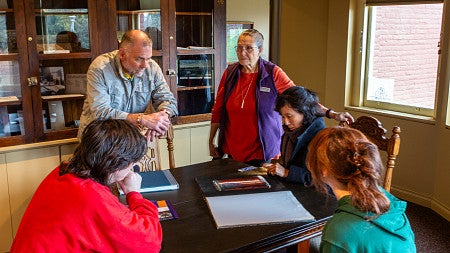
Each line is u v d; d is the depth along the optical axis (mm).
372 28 4020
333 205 1825
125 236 1311
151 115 2412
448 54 3340
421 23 3633
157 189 2016
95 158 1334
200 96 3490
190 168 2361
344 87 4168
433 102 3654
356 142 1235
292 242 1634
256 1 4250
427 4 3547
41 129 2811
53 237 1253
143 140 1416
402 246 1178
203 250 1464
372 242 1155
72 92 2934
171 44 3260
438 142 3502
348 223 1187
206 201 1861
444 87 3400
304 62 4570
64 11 2809
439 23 3504
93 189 1313
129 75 2541
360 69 4109
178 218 1718
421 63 3674
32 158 2797
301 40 4555
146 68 2568
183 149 3443
